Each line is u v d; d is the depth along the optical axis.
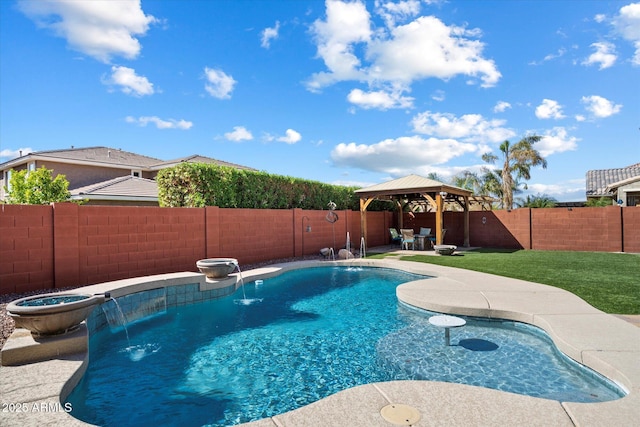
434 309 6.50
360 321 6.53
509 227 17.59
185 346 5.39
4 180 20.55
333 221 15.86
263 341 5.57
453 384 3.39
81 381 3.92
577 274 9.45
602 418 2.78
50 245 7.23
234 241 11.40
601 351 4.12
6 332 4.71
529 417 2.80
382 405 3.01
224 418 3.47
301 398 3.84
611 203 20.05
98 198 14.58
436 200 15.67
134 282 6.80
